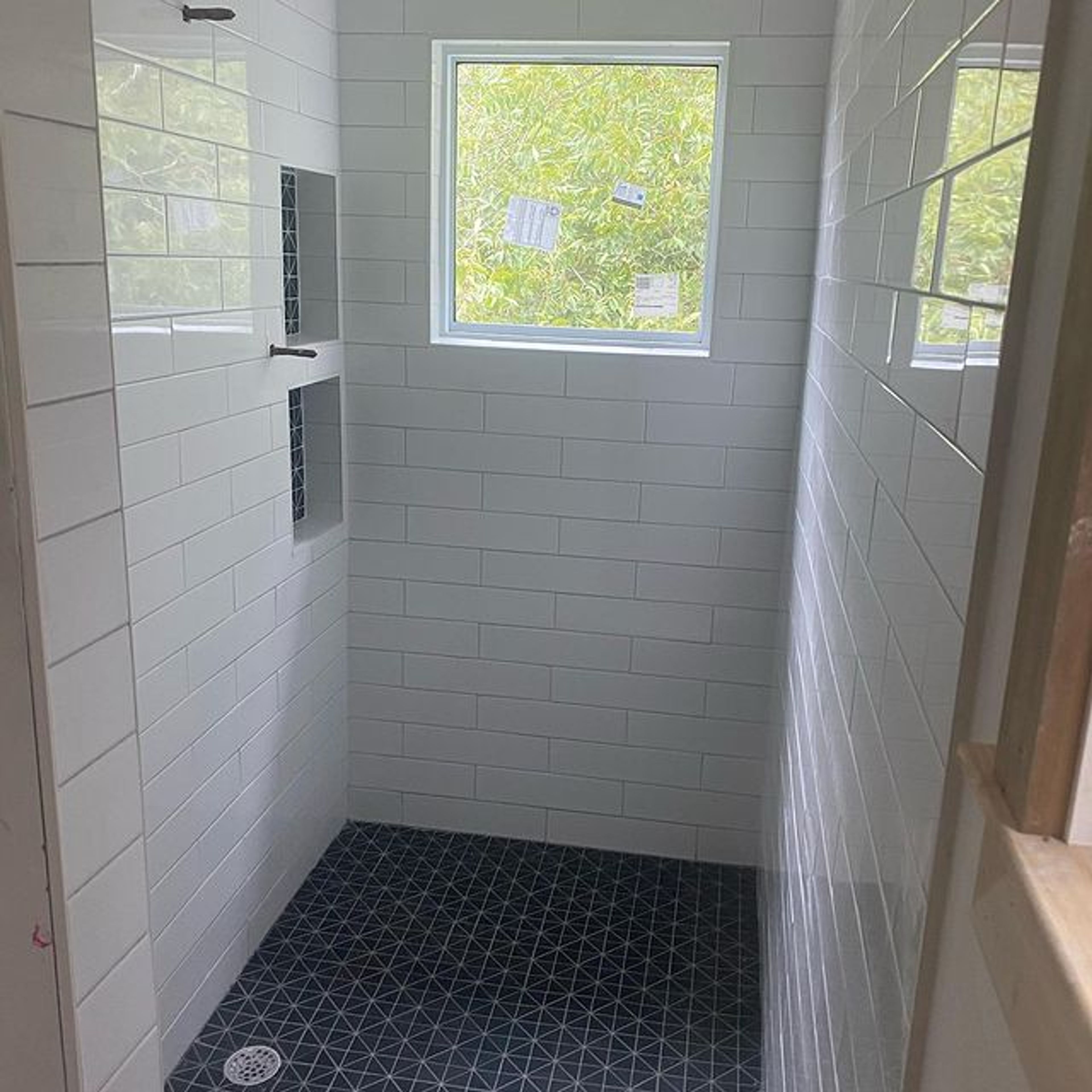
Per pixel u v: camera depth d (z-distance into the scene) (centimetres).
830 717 150
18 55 79
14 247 80
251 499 240
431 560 298
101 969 99
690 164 274
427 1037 235
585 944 268
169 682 210
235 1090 217
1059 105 60
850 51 192
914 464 95
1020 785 58
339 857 301
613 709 301
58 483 87
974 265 77
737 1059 232
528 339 290
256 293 236
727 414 277
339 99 272
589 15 259
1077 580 54
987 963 59
